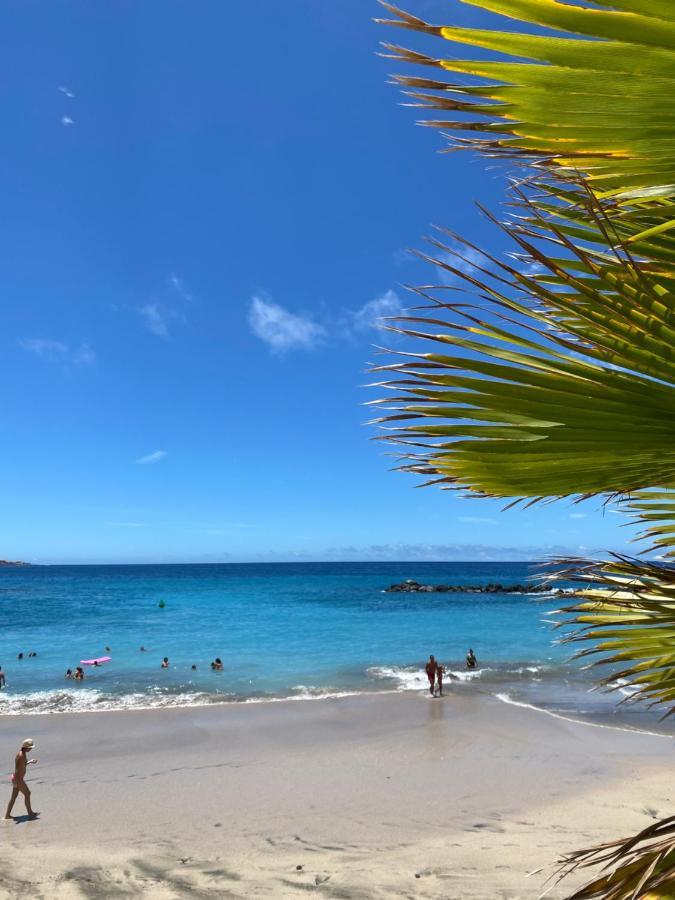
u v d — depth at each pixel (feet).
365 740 60.29
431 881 30.91
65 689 88.28
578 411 4.00
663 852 4.41
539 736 59.77
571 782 47.14
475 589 320.91
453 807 42.68
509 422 4.18
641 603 5.02
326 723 66.90
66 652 126.52
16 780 43.06
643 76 2.67
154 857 35.63
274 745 59.36
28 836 39.22
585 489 4.46
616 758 52.75
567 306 4.07
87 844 37.81
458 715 68.49
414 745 58.08
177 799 45.70
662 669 5.59
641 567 4.93
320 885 31.17
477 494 4.66
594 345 4.22
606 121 2.87
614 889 4.57
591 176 3.20
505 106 2.96
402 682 89.61
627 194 3.16
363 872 32.58
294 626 169.27
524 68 2.79
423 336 4.48
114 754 57.31
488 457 4.35
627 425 3.98
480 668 100.07
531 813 41.22
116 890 31.32
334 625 170.60
